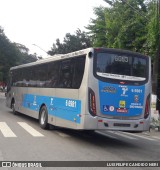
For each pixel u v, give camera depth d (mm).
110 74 11461
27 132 13602
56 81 13898
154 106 18516
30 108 17641
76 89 11852
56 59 14250
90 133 14992
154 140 14156
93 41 27969
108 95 11375
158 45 19578
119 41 23156
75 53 12344
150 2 23375
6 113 22469
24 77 19594
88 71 11258
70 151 10039
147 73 12117
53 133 13820
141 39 22016
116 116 11453
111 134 15234
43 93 15484
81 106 11375
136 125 11727
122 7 24516
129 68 11781
